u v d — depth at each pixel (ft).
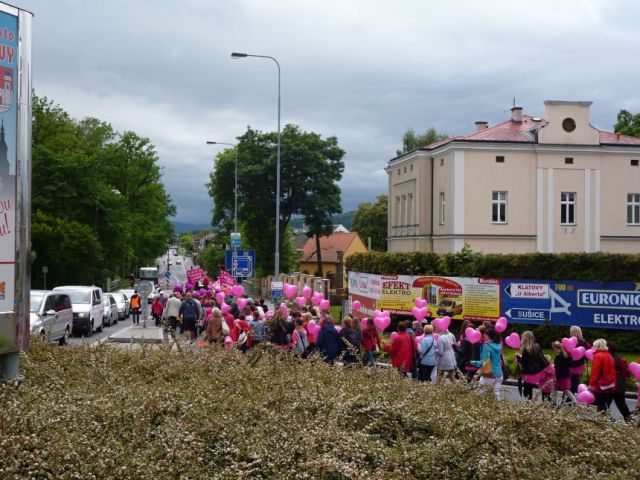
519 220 179.83
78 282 226.79
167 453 21.18
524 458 22.53
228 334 71.56
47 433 21.30
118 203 240.12
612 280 97.96
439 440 24.03
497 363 57.62
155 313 139.64
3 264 27.53
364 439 23.31
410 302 104.73
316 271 355.77
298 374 32.48
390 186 222.89
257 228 272.72
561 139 179.83
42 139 248.11
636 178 183.32
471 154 178.81
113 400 25.58
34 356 34.88
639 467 23.30
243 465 20.59
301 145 261.03
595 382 49.90
